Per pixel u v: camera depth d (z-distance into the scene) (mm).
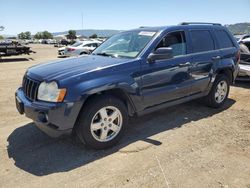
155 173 3332
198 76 5188
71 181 3199
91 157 3754
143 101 4301
